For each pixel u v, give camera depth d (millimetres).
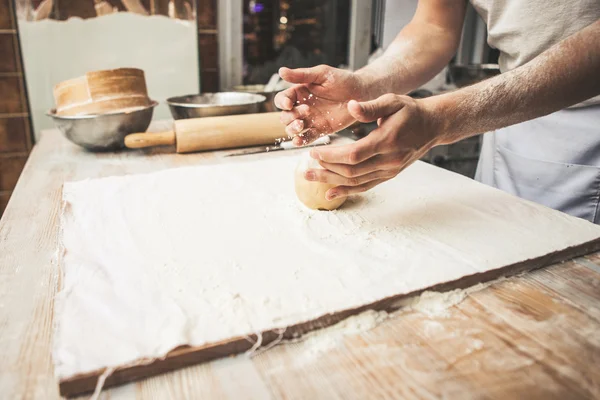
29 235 855
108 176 1183
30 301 648
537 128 1201
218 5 2025
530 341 567
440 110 716
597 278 705
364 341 571
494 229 815
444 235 793
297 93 972
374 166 724
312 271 679
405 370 523
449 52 1180
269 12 2189
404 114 683
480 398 482
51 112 1396
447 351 551
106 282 650
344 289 633
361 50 2203
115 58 1892
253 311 586
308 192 885
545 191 1212
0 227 886
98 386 491
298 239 783
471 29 2143
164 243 766
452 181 1052
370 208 909
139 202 929
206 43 2039
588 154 1132
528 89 725
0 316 614
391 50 1155
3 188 1944
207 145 1364
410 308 633
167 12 1904
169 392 496
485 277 683
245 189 1002
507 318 610
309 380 511
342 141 1486
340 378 513
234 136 1373
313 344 568
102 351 516
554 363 530
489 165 1382
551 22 1020
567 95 734
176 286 641
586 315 616
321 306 596
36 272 725
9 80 1820
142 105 1391
